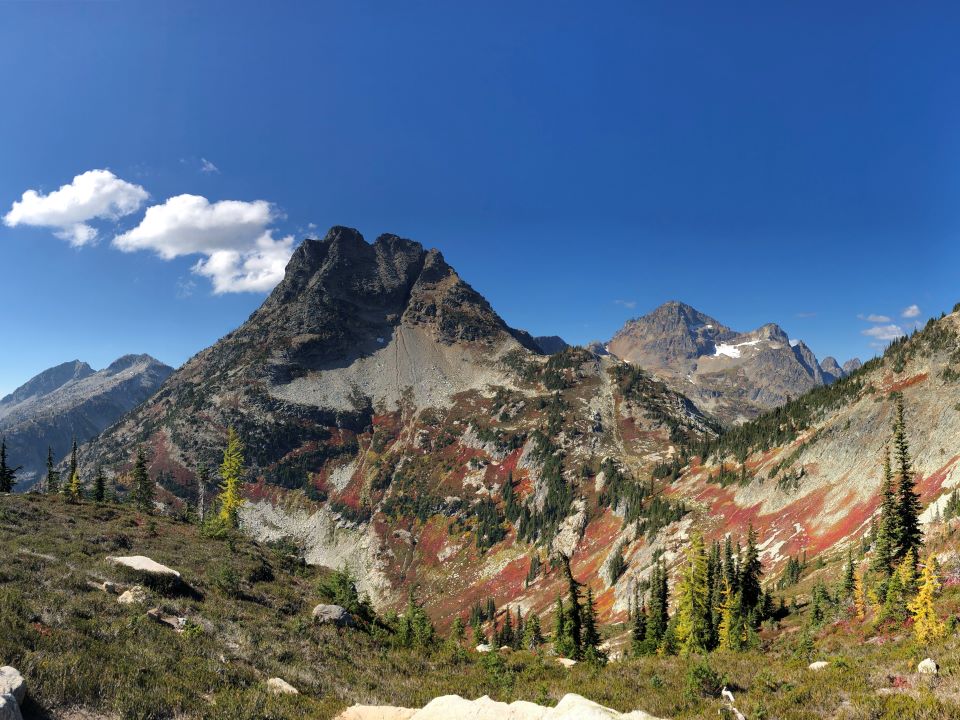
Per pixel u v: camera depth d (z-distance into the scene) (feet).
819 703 55.52
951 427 294.46
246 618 90.89
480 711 50.19
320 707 57.26
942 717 44.29
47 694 41.27
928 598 95.04
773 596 223.51
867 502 292.40
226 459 311.88
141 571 90.58
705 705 64.90
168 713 46.26
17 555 82.79
